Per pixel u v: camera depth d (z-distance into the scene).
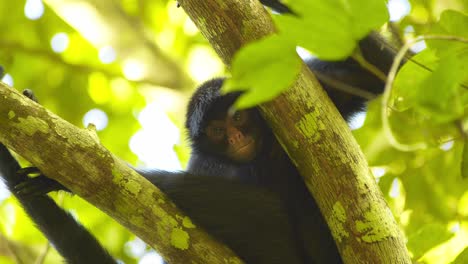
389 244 7.50
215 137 12.89
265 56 5.71
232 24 7.77
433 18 13.50
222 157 12.99
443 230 10.52
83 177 7.81
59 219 10.57
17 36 20.31
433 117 6.72
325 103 7.82
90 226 17.64
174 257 8.08
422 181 13.72
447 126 12.07
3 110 7.64
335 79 11.53
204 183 10.32
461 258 9.58
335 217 7.70
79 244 10.66
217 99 12.73
